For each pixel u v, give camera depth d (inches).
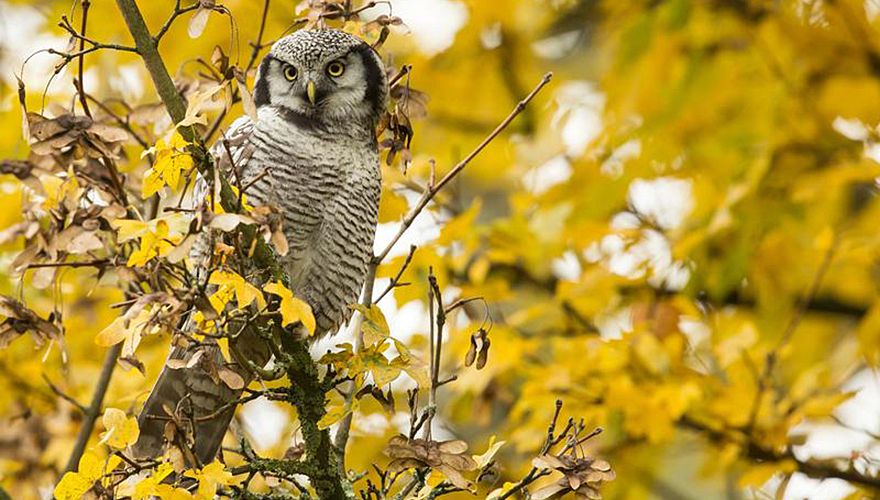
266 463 283.7
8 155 390.9
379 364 270.2
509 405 442.6
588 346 401.1
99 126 272.2
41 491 399.2
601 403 390.9
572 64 518.9
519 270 452.8
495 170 481.7
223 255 250.1
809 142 446.3
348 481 297.1
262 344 340.5
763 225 435.5
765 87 444.8
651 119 437.7
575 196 438.6
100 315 409.7
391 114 316.8
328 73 375.6
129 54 430.9
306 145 370.0
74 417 403.5
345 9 327.6
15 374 401.4
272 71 381.1
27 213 301.4
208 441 331.3
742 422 389.1
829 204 439.8
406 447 259.0
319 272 376.5
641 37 436.5
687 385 382.9
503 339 401.7
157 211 350.9
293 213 369.4
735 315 460.4
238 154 367.2
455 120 488.1
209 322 255.9
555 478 269.9
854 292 462.3
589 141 443.5
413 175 393.7
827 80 441.1
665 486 459.5
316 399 288.7
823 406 386.0
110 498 249.4
